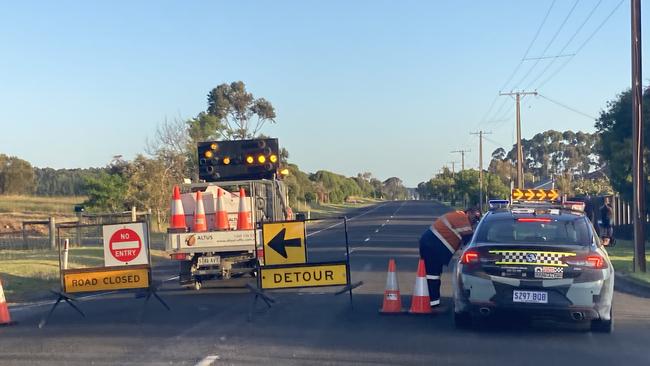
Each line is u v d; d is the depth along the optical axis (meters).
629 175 30.70
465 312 11.09
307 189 86.62
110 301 15.51
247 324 12.21
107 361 9.45
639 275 18.88
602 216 28.59
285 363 9.22
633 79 20.48
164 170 42.72
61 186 82.44
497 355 9.62
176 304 14.85
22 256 26.19
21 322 12.77
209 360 9.42
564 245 10.75
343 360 9.36
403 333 11.21
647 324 12.05
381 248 30.02
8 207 55.94
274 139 19.36
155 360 9.47
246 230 16.59
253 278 17.36
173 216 16.70
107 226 13.24
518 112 55.25
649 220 30.28
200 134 53.06
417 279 13.08
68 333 11.59
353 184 156.62
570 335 11.00
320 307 14.04
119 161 45.91
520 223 11.40
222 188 18.45
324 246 31.70
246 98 72.62
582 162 114.12
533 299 10.54
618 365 9.08
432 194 168.12
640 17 20.38
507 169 92.12
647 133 28.84
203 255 16.75
